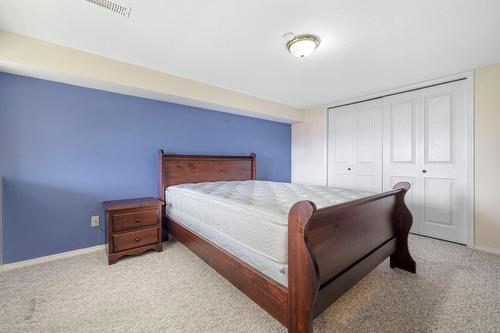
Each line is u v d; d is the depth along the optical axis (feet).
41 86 7.07
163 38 6.17
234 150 12.34
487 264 6.92
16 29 5.73
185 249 8.29
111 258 7.02
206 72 8.46
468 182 8.29
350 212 4.63
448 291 5.52
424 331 4.24
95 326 4.41
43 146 7.14
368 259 5.12
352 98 11.70
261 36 6.04
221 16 5.23
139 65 7.84
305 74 8.62
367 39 6.13
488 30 5.68
